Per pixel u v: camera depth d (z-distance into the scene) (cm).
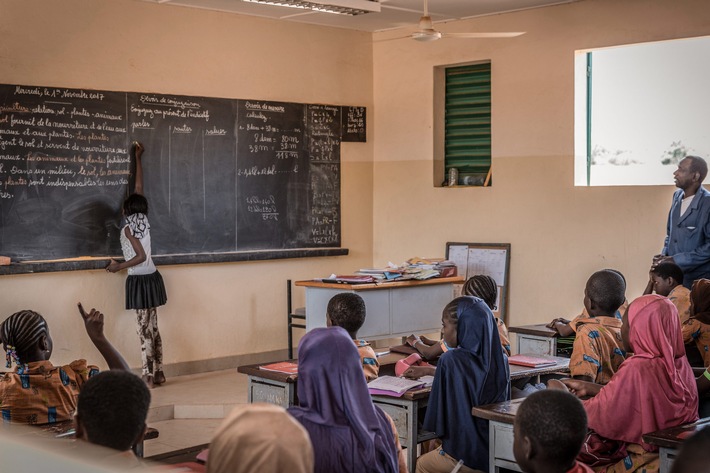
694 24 596
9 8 566
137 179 628
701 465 149
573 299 662
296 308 736
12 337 300
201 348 673
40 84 582
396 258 775
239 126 690
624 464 304
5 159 570
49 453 108
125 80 623
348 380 255
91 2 604
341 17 710
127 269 619
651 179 712
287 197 725
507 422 302
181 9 652
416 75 753
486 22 703
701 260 553
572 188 661
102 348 287
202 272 673
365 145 780
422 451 412
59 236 595
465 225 727
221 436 129
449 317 358
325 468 251
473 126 737
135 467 115
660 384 300
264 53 704
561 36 661
